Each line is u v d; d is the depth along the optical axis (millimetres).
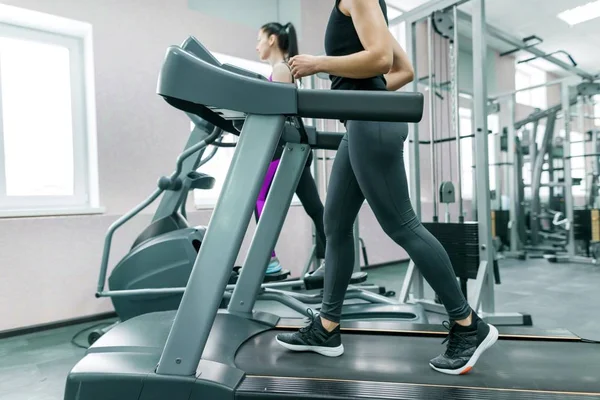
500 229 5188
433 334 1513
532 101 7113
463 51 5434
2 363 1839
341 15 1161
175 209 2186
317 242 2877
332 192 1249
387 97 1018
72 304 2426
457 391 1021
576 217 4496
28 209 2381
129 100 2693
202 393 1049
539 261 4527
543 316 2361
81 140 2689
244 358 1278
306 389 1039
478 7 2277
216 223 1116
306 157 1799
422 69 4758
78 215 2482
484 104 2266
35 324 2299
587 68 7230
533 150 5109
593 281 3381
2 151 2408
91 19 2523
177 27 2906
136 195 2721
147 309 2045
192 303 1099
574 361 1240
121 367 1120
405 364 1223
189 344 1083
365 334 1539
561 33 5746
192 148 1825
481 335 1121
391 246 4402
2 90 2434
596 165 5148
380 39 1051
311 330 1312
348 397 1000
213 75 1097
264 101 1091
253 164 1102
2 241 2201
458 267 2336
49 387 1590
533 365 1208
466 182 5480
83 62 2689
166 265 2020
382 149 1092
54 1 2373
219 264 1096
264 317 1675
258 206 2496
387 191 1104
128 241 2652
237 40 3221
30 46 2547
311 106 1060
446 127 4977
